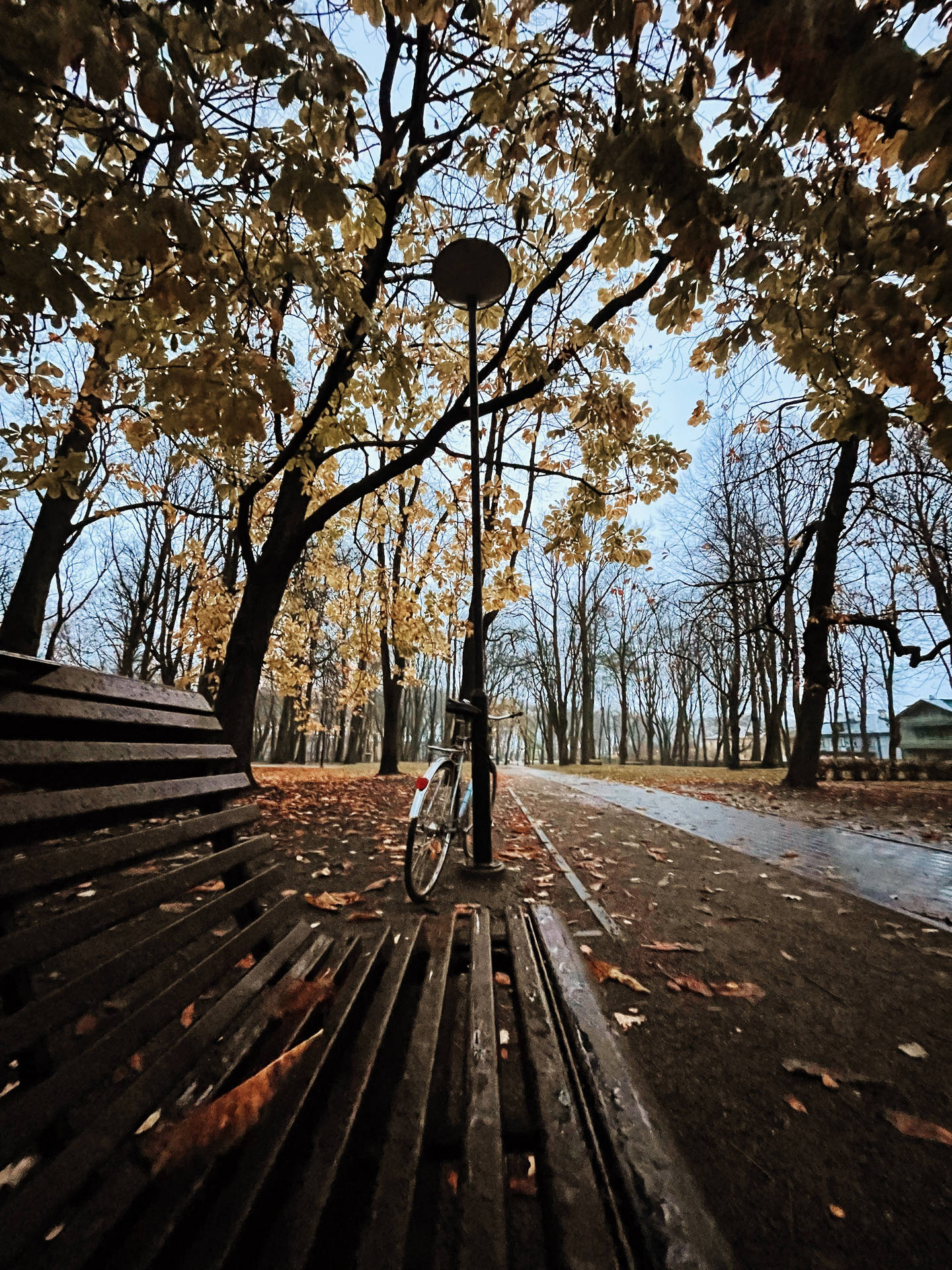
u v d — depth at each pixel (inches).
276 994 72.2
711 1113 77.8
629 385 286.7
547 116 139.4
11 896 43.2
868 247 91.6
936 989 115.7
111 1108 45.8
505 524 380.8
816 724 579.8
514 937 100.6
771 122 82.3
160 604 976.3
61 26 70.4
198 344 131.3
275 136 109.0
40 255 99.0
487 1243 39.6
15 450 215.9
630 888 182.9
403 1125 51.3
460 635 508.1
